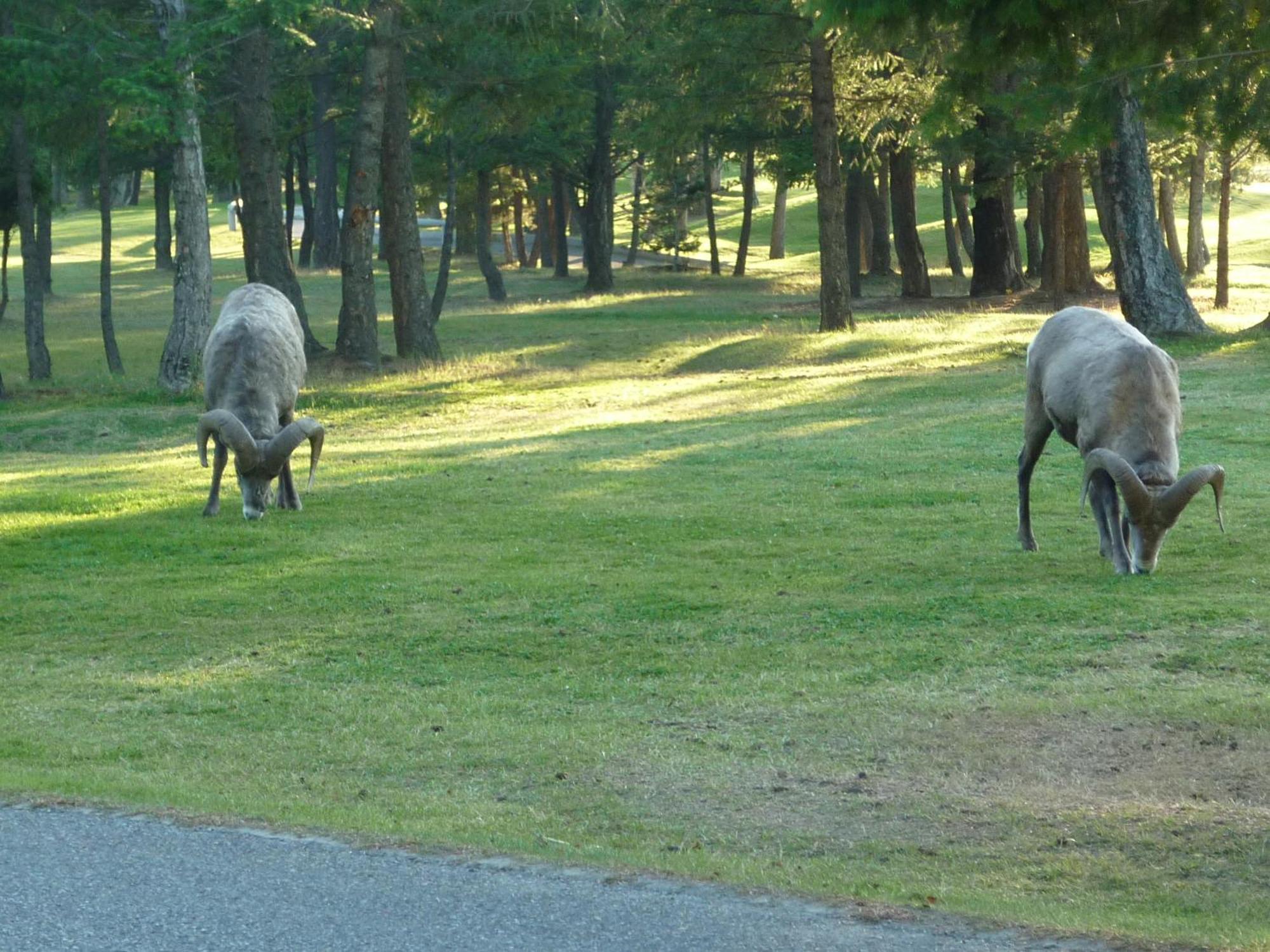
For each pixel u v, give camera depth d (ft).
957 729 32.91
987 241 176.35
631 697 36.81
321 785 29.99
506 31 121.29
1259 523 53.72
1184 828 25.73
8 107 109.29
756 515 60.34
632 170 383.65
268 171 126.00
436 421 96.94
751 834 26.27
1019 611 43.01
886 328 129.29
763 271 240.32
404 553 55.11
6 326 166.20
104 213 126.11
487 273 194.08
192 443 91.66
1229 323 122.72
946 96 40.42
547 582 49.62
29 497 68.74
